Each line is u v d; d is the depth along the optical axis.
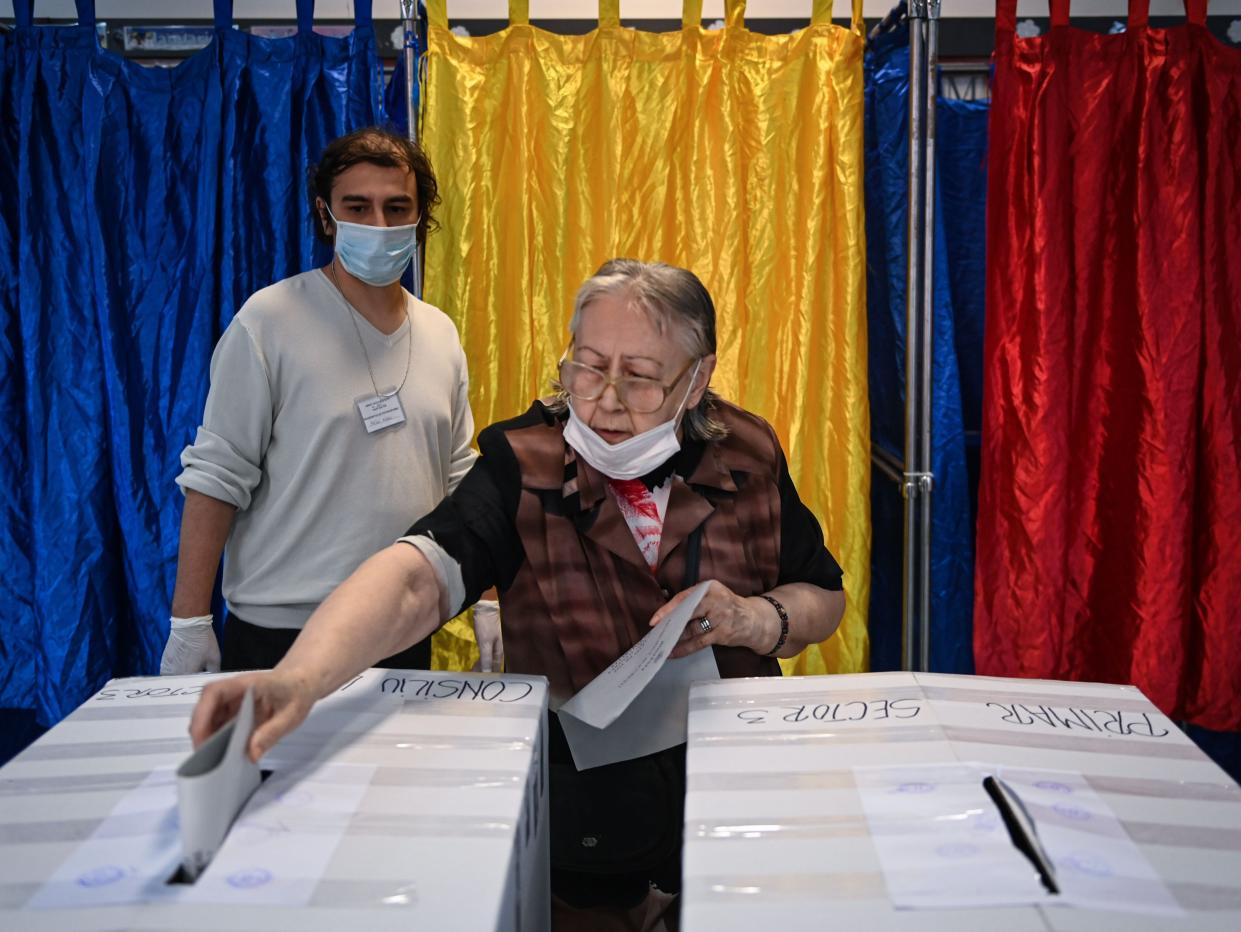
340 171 1.79
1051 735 0.96
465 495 1.24
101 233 2.32
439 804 0.83
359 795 0.85
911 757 0.91
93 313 2.38
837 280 2.29
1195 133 2.28
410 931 0.67
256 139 2.31
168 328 2.38
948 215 2.67
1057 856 0.75
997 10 2.21
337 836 0.78
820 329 2.32
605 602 1.24
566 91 2.28
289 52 2.28
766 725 0.99
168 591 2.43
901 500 2.62
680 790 1.15
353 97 2.29
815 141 2.25
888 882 0.72
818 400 2.34
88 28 2.30
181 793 0.74
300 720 0.90
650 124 2.27
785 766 0.90
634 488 1.28
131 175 2.33
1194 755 0.93
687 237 2.29
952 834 0.79
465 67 2.27
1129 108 2.27
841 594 1.41
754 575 1.32
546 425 1.29
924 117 2.13
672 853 1.13
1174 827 0.80
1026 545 2.34
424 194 1.90
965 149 2.64
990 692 1.07
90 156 2.29
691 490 1.27
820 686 1.09
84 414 2.40
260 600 1.79
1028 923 0.68
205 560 1.79
